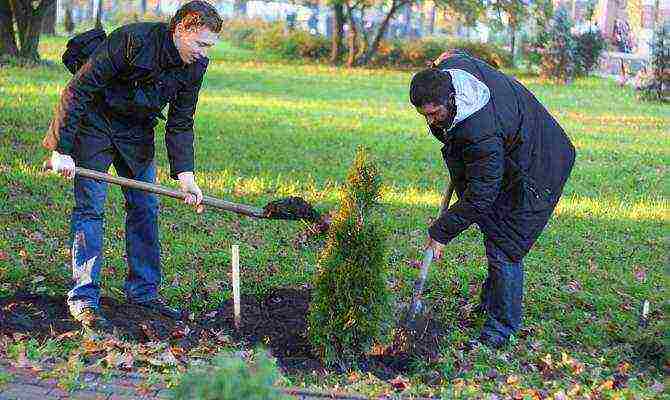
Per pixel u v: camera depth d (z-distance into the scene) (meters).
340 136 15.97
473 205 5.79
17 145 12.41
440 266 8.23
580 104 24.39
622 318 7.03
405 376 5.48
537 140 6.07
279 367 5.40
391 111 20.77
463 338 6.19
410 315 5.98
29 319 5.79
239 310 6.11
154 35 5.56
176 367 5.18
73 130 5.53
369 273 5.42
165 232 8.73
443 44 38.66
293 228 9.20
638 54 35.81
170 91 5.75
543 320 6.96
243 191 10.95
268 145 14.47
